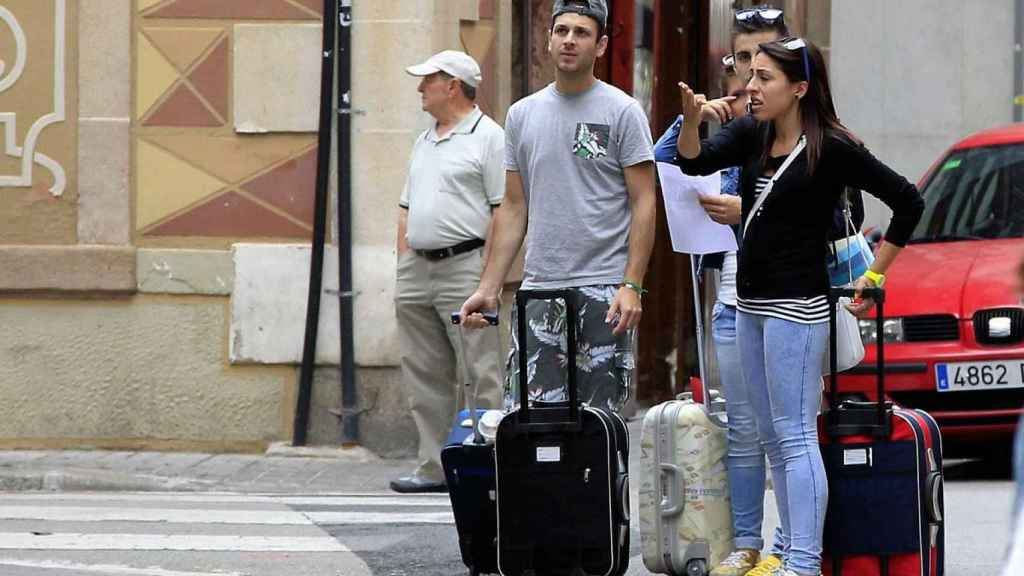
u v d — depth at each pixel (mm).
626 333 16625
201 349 26734
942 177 27969
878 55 40219
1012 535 7738
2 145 26828
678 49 35281
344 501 22938
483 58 28000
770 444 15789
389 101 26375
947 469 26859
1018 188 27156
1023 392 23953
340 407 26516
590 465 15180
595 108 16453
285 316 26578
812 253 15273
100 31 26688
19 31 26797
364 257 26438
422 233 23797
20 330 26859
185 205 26703
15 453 26562
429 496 23734
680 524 16422
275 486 24672
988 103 40688
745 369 15648
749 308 15461
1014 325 24062
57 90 26781
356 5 26406
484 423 15680
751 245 15367
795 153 15148
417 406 24328
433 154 23938
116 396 26844
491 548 15844
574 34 16281
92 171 26734
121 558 18297
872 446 15289
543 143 16531
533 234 16609
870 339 24469
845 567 15438
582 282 16469
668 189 16688
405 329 24312
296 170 26578
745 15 16203
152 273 26719
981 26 40594
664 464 16438
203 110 26656
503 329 28391
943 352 24156
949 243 26406
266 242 26641
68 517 21109
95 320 26797
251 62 26547
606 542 15180
